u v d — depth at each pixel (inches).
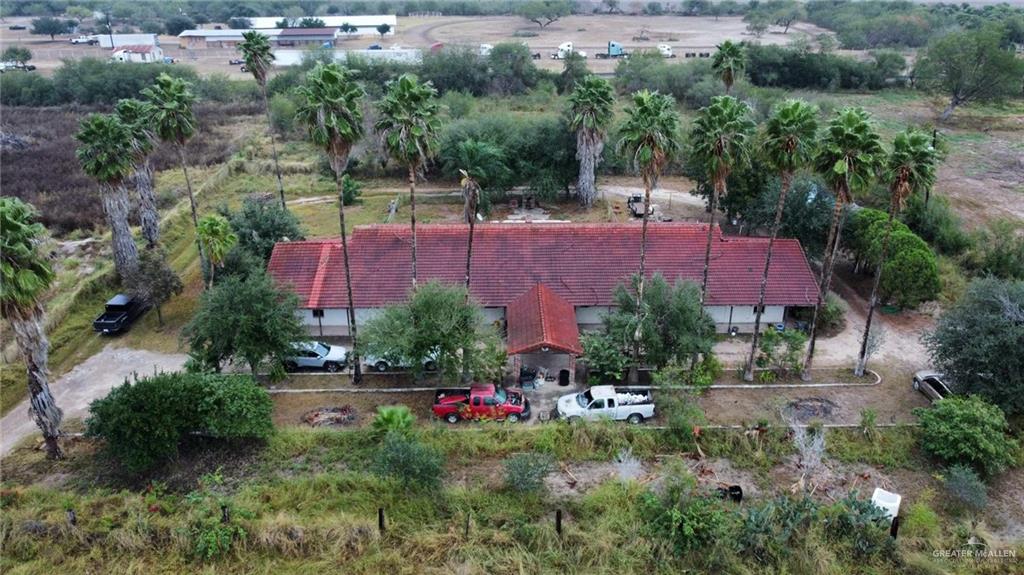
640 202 2657.5
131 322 1846.7
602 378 1556.3
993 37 3779.5
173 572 1058.7
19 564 1074.7
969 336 1425.9
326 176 3026.6
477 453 1326.3
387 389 1557.6
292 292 1568.7
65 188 2834.6
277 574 1049.5
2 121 3875.5
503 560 1062.4
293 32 6550.2
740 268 1822.1
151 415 1214.9
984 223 2469.2
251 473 1264.8
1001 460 1245.1
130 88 4431.6
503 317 1808.6
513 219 2544.3
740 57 2062.0
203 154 3348.9
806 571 1048.8
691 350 1504.7
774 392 1531.7
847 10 7421.3
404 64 4589.1
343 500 1181.1
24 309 1175.0
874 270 2041.1
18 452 1348.4
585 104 2397.9
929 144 1355.8
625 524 1128.2
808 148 1328.7
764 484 1245.7
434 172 3058.6
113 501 1181.1
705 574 1050.7
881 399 1508.4
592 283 1800.0
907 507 1194.6
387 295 1775.3
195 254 2252.7
